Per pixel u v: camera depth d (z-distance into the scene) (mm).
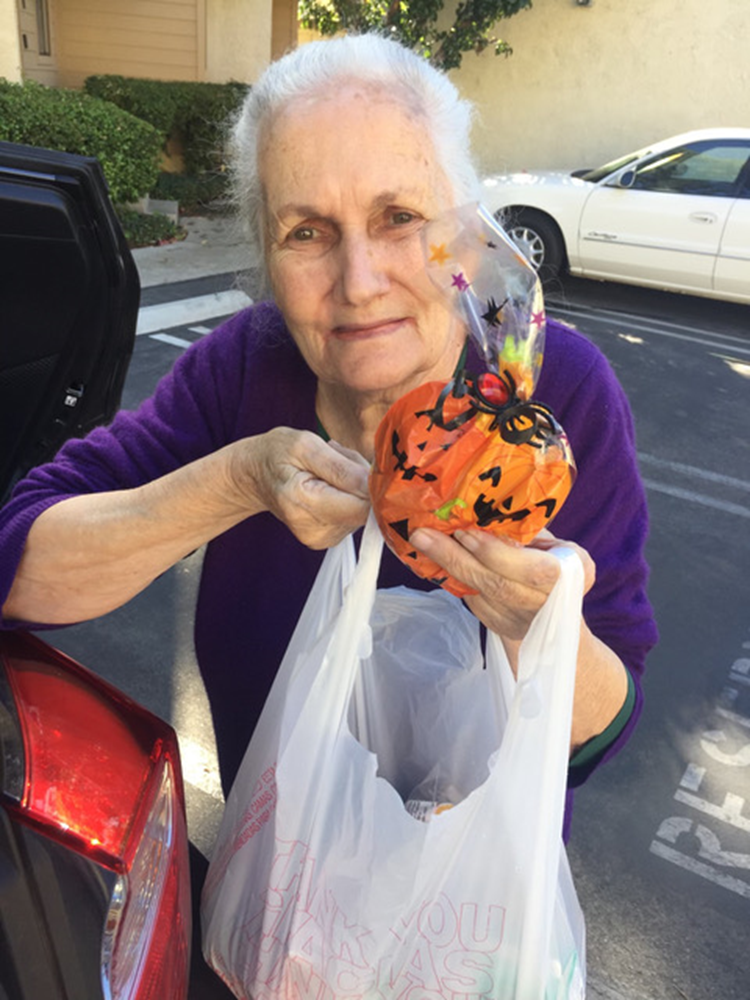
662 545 3824
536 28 9820
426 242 755
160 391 1205
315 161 838
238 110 1020
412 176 852
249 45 9617
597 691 921
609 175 7320
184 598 3098
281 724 938
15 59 7137
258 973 941
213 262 7410
